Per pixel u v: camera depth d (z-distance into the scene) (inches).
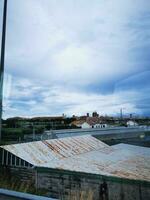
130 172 458.0
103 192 419.5
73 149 663.1
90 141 788.0
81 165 505.7
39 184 472.4
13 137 997.2
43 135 938.7
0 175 487.5
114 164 530.9
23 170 502.0
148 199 382.0
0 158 537.6
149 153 676.1
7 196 137.8
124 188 402.9
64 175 453.7
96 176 427.8
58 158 565.9
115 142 968.9
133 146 810.8
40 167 478.0
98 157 606.5
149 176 426.3
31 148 583.8
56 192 452.1
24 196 132.8
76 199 366.3
